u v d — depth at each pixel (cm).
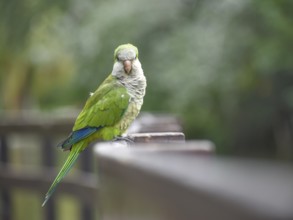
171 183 121
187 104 1906
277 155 2270
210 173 106
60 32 2331
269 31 1870
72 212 831
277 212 91
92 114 527
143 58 2059
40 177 735
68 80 2605
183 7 2109
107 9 2105
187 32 1978
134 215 158
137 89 540
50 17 2303
